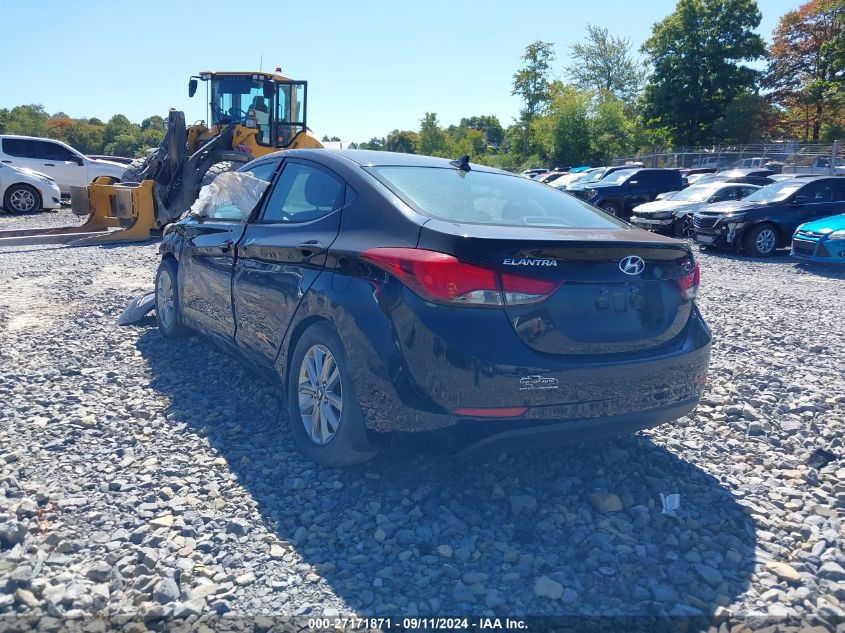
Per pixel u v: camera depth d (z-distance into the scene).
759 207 14.53
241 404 4.60
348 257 3.39
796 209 14.57
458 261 2.98
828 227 12.12
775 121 52.47
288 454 3.83
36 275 9.16
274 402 4.60
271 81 14.79
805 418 4.58
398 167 3.98
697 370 3.51
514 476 3.65
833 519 3.31
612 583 2.78
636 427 3.37
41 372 5.07
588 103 53.31
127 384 4.93
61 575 2.68
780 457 3.97
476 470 3.70
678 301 3.46
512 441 3.07
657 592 2.70
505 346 2.97
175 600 2.59
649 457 3.92
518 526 3.19
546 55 58.25
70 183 21.45
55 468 3.59
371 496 3.40
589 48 64.12
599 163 52.69
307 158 4.32
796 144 41.16
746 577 2.84
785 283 10.91
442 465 3.74
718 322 7.51
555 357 3.06
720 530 3.19
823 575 2.85
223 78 14.86
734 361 5.88
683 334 3.51
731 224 14.59
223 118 15.00
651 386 3.30
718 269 12.66
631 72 63.75
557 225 3.64
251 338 4.34
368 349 3.16
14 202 18.48
